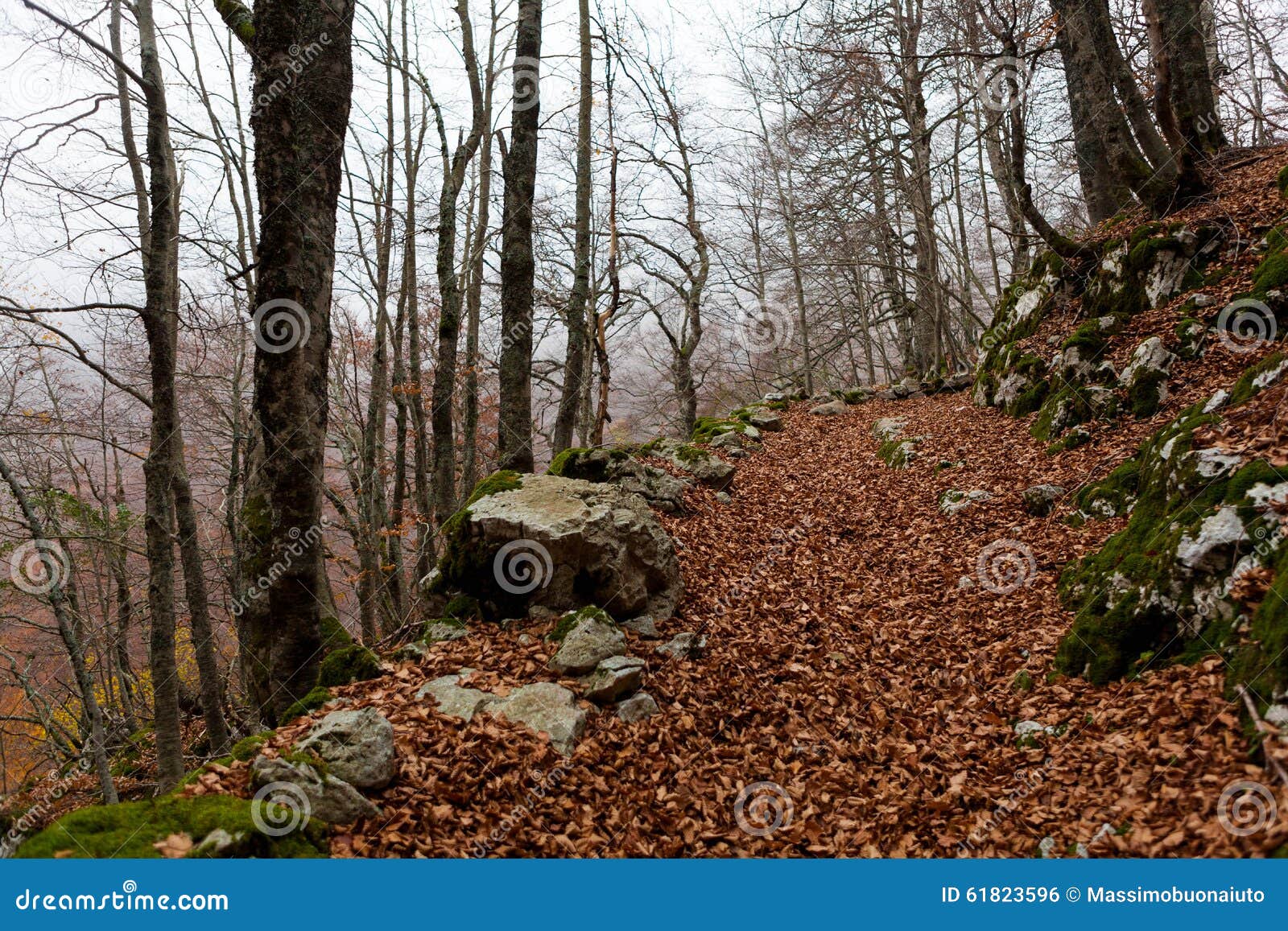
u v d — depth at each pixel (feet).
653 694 18.92
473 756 15.08
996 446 38.17
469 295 49.39
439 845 12.76
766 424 58.03
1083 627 18.92
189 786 12.51
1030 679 19.08
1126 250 38.34
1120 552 20.66
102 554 52.47
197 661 22.88
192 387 51.98
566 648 19.04
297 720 15.92
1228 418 20.45
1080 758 15.16
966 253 72.49
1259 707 12.85
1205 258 35.14
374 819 12.87
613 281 47.37
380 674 18.90
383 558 50.57
